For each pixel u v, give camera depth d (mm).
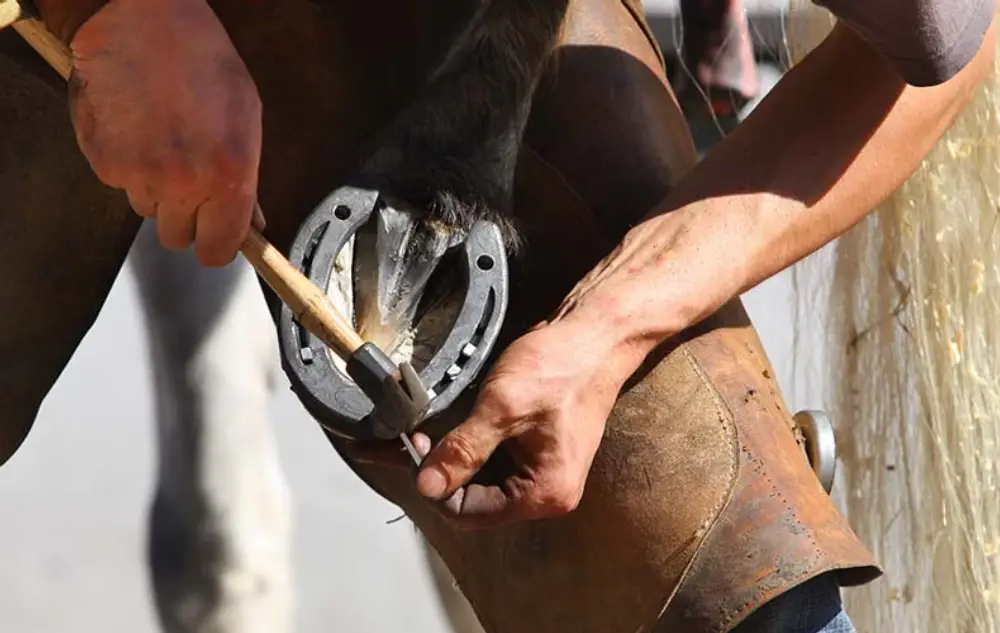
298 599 10055
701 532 5105
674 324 4918
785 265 5160
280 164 5406
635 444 5184
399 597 10203
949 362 6230
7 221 5504
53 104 5379
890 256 6344
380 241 4906
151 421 12539
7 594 10180
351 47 5355
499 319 4844
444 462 4613
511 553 5355
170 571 7461
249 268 7660
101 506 11453
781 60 7156
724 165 5215
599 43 5785
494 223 5004
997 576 6285
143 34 4344
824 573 5105
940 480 6309
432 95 5125
